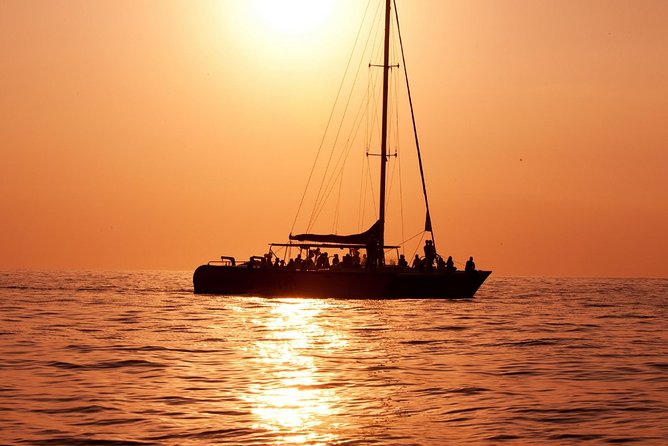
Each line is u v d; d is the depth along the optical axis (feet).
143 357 123.13
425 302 241.96
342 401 91.81
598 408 89.15
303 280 242.37
